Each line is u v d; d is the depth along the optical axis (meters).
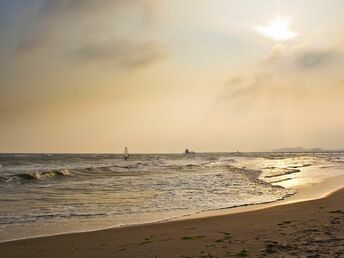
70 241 10.70
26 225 13.07
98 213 15.62
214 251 9.02
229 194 22.44
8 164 58.03
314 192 23.56
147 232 11.95
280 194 22.59
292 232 11.04
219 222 13.62
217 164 65.31
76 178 32.97
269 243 9.62
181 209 16.97
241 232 11.47
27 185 26.66
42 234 11.72
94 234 11.69
